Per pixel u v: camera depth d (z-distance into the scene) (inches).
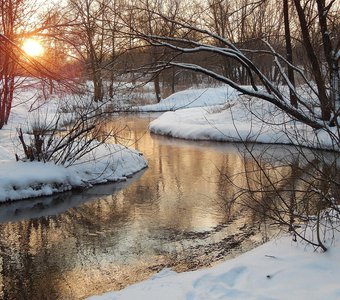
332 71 307.3
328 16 369.4
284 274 169.3
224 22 415.8
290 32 506.3
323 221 207.9
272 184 213.0
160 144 667.4
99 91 418.0
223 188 391.9
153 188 404.8
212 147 629.3
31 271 239.1
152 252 258.8
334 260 174.6
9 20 331.9
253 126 667.4
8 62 457.1
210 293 161.6
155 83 1353.3
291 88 360.2
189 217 319.0
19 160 411.8
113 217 326.6
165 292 167.3
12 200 362.6
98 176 422.9
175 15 367.2
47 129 426.6
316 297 149.4
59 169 402.6
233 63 983.6
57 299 207.0
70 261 250.8
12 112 780.0
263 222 285.3
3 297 210.8
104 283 222.2
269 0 481.7
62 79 283.9
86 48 315.6
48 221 321.7
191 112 913.5
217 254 250.4
